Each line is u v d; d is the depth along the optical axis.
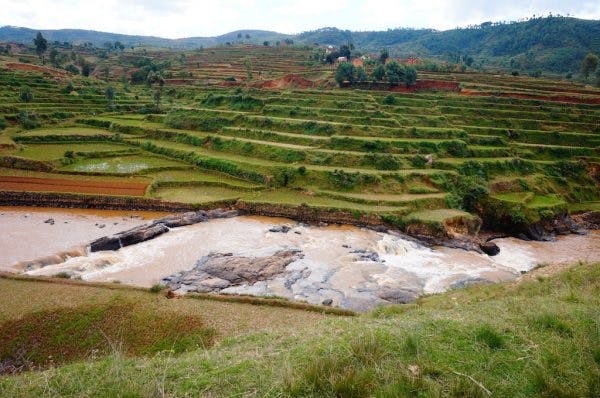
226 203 63.19
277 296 35.16
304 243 51.56
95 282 34.28
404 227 57.34
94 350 22.47
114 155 80.81
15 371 23.64
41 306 28.34
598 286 21.97
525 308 16.61
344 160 73.56
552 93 112.12
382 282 41.72
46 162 71.25
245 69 163.00
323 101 102.44
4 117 91.12
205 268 42.84
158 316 27.50
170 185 68.75
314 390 10.00
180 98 130.62
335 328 17.09
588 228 66.25
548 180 75.38
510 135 88.94
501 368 10.62
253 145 79.69
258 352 14.18
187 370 12.45
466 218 58.50
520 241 59.41
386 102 102.62
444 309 23.52
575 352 11.09
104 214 60.53
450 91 116.81
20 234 51.56
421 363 10.70
